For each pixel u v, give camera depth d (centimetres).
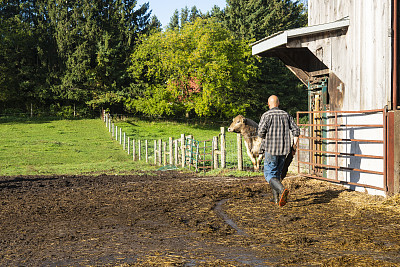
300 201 692
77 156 2505
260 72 4569
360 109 770
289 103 4922
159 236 490
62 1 4912
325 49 885
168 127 4262
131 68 4681
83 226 565
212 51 4209
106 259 402
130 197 826
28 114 4678
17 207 755
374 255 393
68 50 4853
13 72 4778
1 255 430
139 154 2408
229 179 1077
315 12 989
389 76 680
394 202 625
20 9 5338
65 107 4816
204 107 4159
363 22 759
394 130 658
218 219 578
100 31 4888
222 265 375
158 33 4444
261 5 5119
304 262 377
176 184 1010
